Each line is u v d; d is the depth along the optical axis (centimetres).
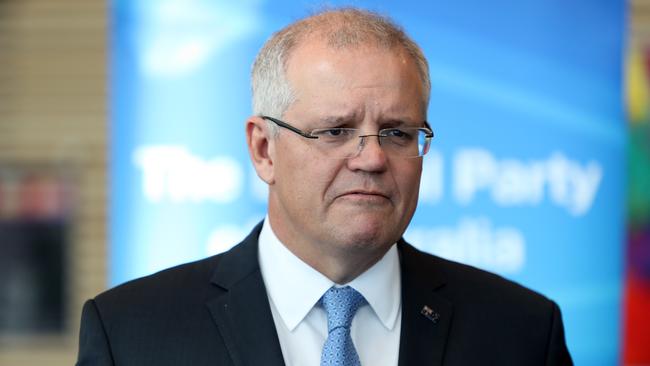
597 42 1002
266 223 521
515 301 523
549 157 1002
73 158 1227
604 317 1012
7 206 1236
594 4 999
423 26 996
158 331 486
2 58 1231
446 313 506
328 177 462
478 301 516
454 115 998
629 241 1112
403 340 491
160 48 992
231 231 992
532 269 1003
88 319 493
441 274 525
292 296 496
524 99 999
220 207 992
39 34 1233
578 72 1001
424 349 490
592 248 1008
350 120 460
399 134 470
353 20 477
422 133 477
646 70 1143
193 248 991
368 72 462
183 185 991
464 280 527
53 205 1234
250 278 502
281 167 480
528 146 1002
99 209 1227
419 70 486
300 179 468
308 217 471
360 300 493
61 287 1233
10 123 1234
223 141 992
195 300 497
